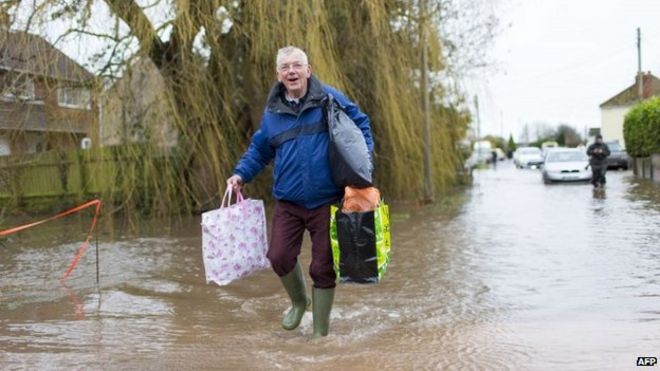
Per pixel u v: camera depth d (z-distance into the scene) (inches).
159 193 783.1
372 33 871.7
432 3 970.1
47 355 272.7
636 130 1584.6
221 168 808.9
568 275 424.2
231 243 290.5
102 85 722.8
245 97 858.1
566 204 941.8
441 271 454.9
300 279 298.8
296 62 276.1
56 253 585.0
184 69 764.0
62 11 682.8
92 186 772.0
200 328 315.9
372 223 266.1
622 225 668.7
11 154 732.7
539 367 246.8
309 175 276.7
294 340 290.0
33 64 681.0
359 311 343.6
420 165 992.9
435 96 1119.0
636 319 311.3
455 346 277.1
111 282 437.7
